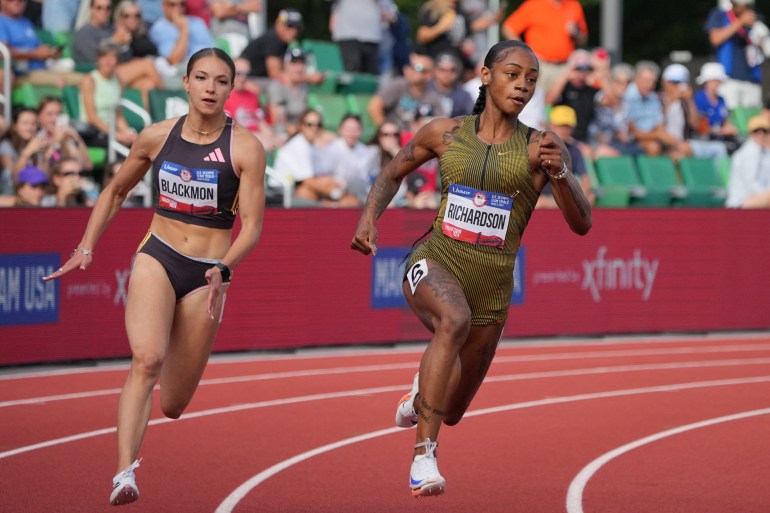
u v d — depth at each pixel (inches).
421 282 695.7
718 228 1863.9
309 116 1692.9
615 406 1218.6
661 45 3983.8
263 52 1856.5
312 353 1567.4
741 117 2346.2
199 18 1894.7
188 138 716.7
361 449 979.9
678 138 2151.8
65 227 1384.1
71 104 1660.9
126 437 658.2
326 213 1590.8
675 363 1541.6
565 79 2023.9
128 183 733.9
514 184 692.1
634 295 1819.6
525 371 1451.8
